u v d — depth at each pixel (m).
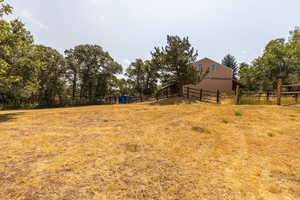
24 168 2.45
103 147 3.41
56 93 35.97
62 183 2.09
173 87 25.62
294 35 23.61
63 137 4.07
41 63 11.04
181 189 2.04
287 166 2.74
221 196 1.92
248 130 4.93
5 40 8.34
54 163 2.63
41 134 4.32
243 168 2.66
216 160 2.94
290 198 1.92
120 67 41.28
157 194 1.93
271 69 26.52
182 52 15.77
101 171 2.42
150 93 44.09
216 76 24.72
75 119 6.43
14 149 3.21
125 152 3.17
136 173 2.39
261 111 7.43
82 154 3.02
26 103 28.61
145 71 42.78
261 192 2.02
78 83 37.88
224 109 8.27
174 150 3.35
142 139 3.99
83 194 1.88
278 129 4.95
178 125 5.40
